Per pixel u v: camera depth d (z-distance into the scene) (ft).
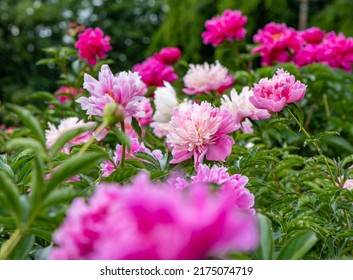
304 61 9.56
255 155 5.34
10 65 43.21
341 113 10.02
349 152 9.15
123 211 2.10
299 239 3.01
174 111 5.02
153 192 2.13
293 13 26.66
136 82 4.48
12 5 47.09
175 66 10.82
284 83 5.22
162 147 7.01
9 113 11.03
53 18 46.68
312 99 9.65
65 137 3.34
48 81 44.04
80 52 9.27
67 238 2.36
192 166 5.21
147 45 47.88
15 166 4.71
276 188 6.55
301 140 8.71
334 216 4.99
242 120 6.00
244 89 6.07
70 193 3.04
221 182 3.93
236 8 25.96
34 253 3.82
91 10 47.96
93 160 2.90
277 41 9.57
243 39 10.98
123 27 47.60
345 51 9.87
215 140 4.90
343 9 24.98
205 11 27.25
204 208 2.09
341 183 5.27
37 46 45.14
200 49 27.43
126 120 4.93
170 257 2.09
